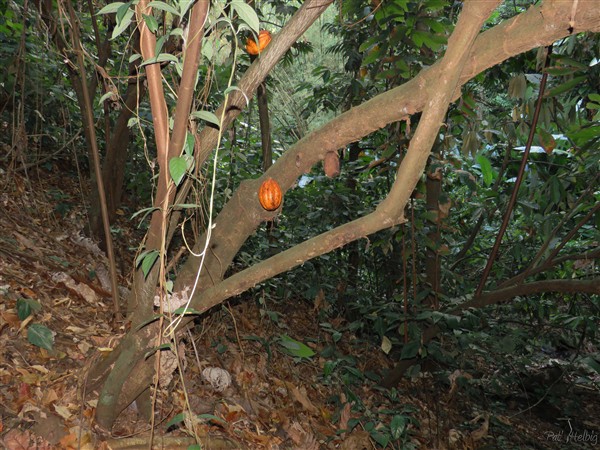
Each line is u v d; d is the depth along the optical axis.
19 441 2.12
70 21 2.98
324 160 1.97
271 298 4.63
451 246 5.33
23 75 3.78
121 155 4.58
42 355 2.61
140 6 1.62
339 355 4.06
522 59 4.31
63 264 3.58
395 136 3.71
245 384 3.33
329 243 1.77
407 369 4.34
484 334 4.18
